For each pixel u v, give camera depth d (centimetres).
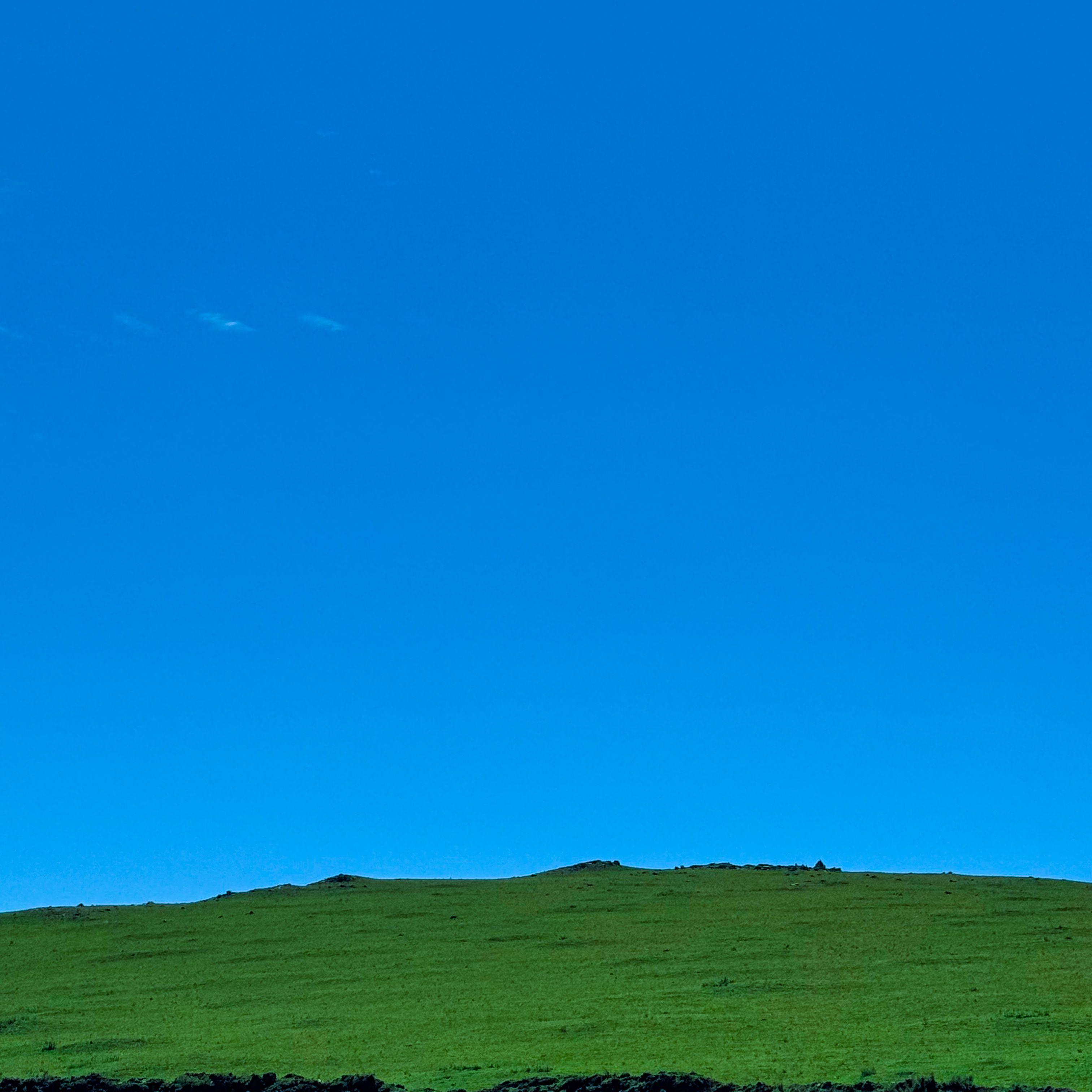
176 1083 4934
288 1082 4797
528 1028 6106
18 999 7681
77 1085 4934
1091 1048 5078
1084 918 9019
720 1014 6209
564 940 8881
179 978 8131
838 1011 6144
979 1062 4872
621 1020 6153
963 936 8381
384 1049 5781
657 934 8975
